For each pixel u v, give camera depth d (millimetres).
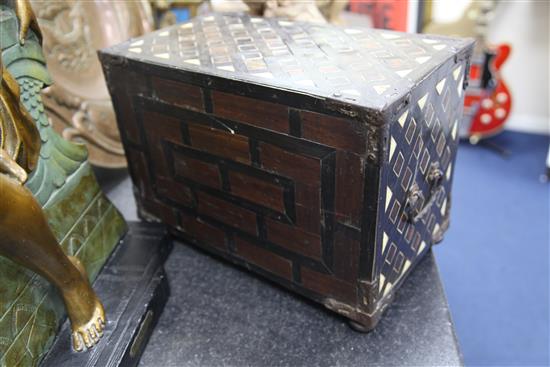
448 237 1625
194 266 846
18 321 590
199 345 708
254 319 744
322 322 734
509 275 1493
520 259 1542
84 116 959
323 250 655
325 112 540
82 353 627
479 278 1488
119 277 739
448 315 736
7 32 591
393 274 696
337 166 569
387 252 644
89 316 640
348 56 653
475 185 1826
